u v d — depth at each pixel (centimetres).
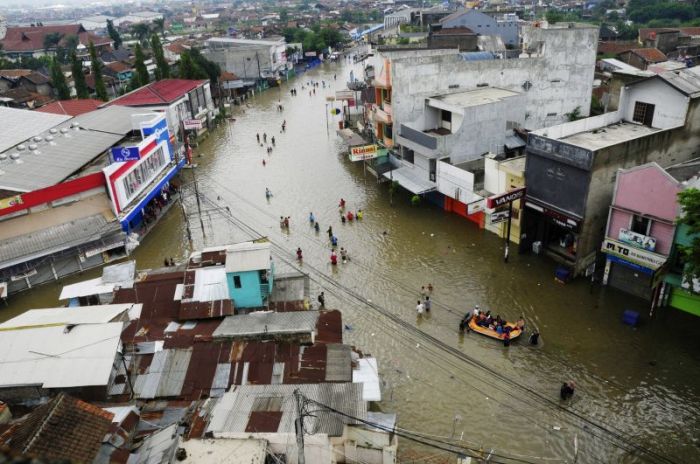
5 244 4150
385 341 3350
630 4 18112
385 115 5834
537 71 5819
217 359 2567
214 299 3088
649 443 2528
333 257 4325
